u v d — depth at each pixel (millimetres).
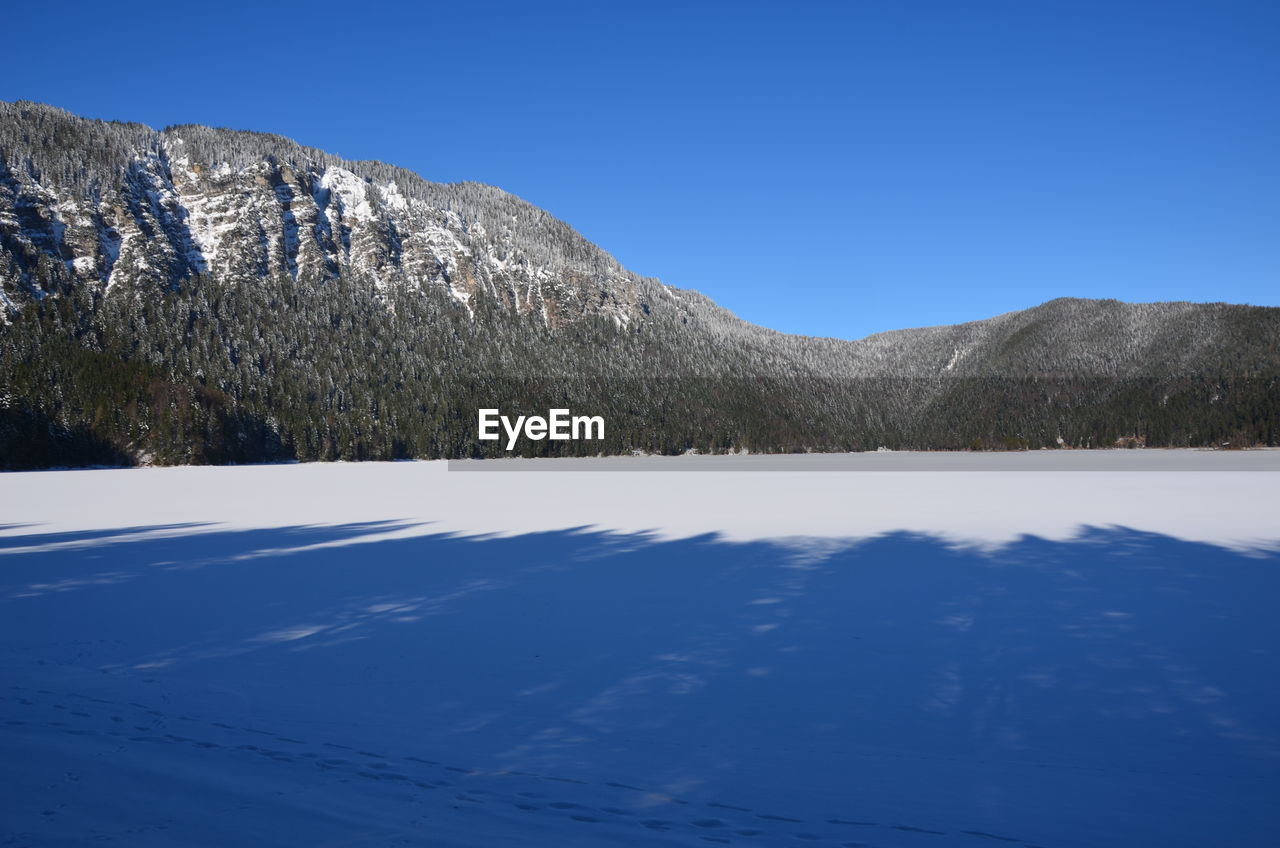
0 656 7414
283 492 33438
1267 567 12125
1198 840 3689
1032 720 5516
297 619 9000
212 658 7324
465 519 20875
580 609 9477
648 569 12438
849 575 11742
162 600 10125
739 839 3699
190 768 4672
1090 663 6977
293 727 5438
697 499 27375
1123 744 5027
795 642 7840
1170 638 7836
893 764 4707
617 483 38656
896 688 6309
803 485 35781
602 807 4090
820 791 4305
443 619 8969
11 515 22922
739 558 13539
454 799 4207
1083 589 10453
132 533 18047
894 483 37094
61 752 4934
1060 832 3779
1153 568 12102
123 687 6402
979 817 3951
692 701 6008
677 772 4594
